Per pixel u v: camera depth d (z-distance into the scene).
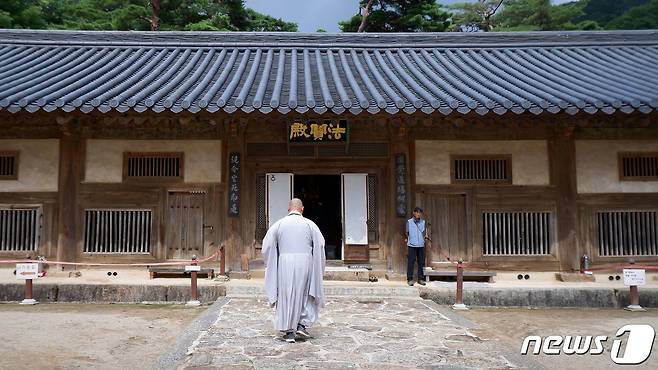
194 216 10.31
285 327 5.89
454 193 10.42
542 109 8.69
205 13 28.39
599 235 10.34
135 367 5.30
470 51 13.23
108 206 10.19
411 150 10.39
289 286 5.93
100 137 10.27
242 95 8.95
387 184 10.55
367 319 7.31
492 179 10.48
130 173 10.32
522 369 5.06
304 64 11.81
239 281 9.53
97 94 9.12
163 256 10.19
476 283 9.82
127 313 8.15
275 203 10.45
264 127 10.39
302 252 6.02
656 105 8.62
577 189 10.38
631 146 10.47
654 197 10.40
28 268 8.84
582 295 9.19
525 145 10.51
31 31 13.47
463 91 9.80
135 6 25.39
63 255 9.91
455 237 10.39
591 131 10.43
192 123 10.34
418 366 5.09
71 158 10.10
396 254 10.13
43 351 5.82
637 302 9.00
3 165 10.16
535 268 10.30
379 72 11.51
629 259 10.27
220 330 6.52
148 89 9.41
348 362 5.20
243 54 12.95
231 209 10.07
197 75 10.70
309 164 10.49
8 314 7.93
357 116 8.98
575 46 13.80
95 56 12.37
